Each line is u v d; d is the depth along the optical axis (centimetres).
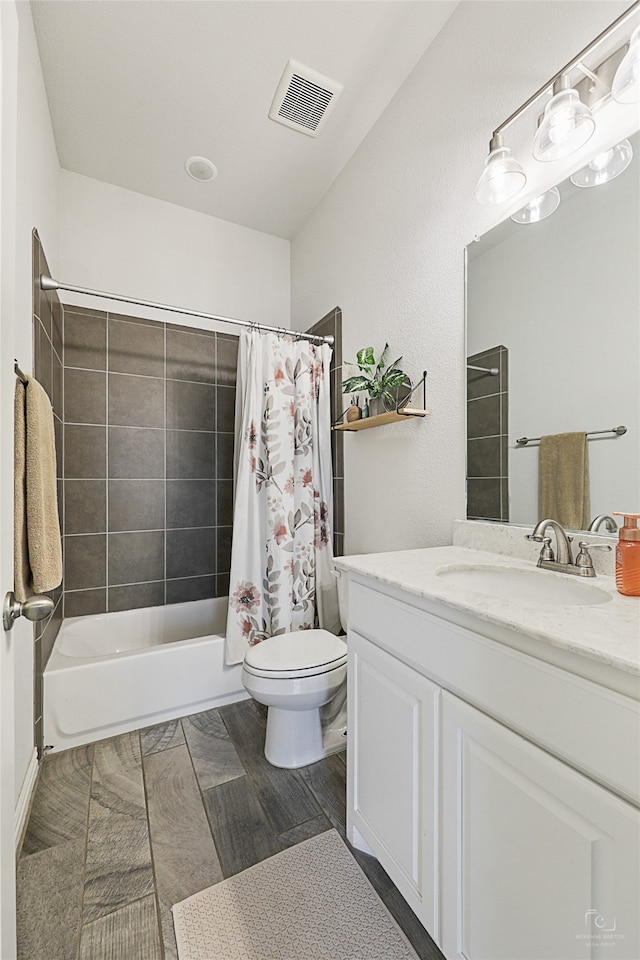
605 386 105
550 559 110
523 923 69
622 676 56
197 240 260
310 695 151
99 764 157
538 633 65
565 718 63
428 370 161
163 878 112
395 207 180
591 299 108
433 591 87
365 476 200
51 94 179
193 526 257
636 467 98
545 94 118
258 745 170
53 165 201
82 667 170
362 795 114
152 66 167
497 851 74
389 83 175
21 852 119
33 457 101
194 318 258
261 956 93
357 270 208
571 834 61
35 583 103
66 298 224
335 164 221
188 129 198
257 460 210
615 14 102
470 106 142
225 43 157
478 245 140
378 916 102
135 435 241
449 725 84
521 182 115
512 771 71
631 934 55
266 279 283
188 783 148
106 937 97
